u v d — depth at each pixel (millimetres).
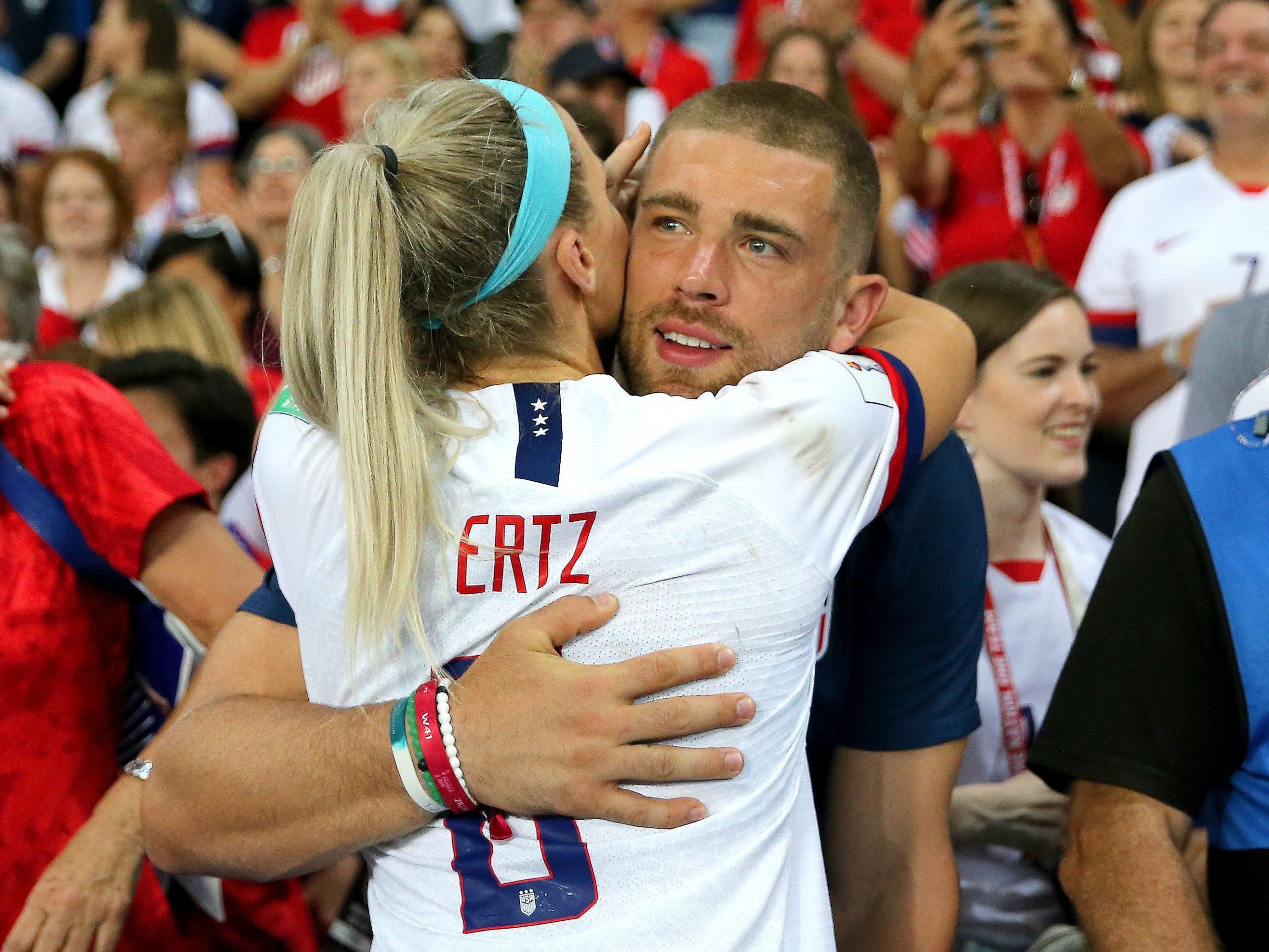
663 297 2502
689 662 2064
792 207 2451
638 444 2156
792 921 2195
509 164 2264
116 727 3262
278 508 2305
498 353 2334
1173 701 2484
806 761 2322
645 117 8039
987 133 6707
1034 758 2588
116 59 10078
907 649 2773
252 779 2215
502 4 11250
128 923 3117
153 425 3967
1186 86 7156
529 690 2070
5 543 3018
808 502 2189
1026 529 3820
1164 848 2426
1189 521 2512
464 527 2145
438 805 2121
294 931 3422
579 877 2078
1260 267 5352
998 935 3564
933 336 2686
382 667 2217
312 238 2199
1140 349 5508
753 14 9547
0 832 2959
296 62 9992
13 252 3498
